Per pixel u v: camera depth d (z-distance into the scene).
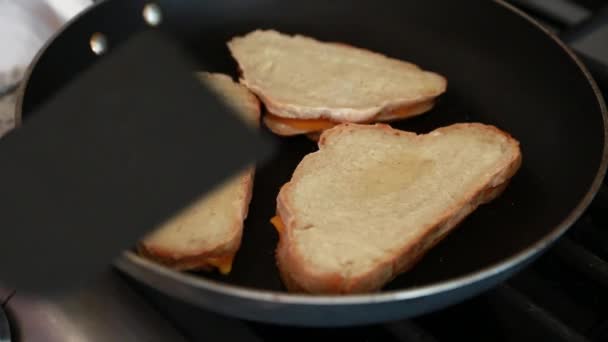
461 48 0.82
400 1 0.83
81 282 0.65
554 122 0.76
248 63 0.81
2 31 0.81
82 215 0.67
